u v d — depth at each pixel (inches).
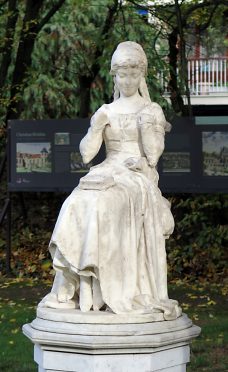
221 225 650.8
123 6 722.2
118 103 332.2
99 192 305.3
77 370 299.1
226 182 602.2
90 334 295.3
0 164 725.3
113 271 304.3
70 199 306.7
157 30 730.8
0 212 717.3
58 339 297.3
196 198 652.7
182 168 604.4
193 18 725.9
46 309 309.1
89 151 331.3
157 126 328.2
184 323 311.4
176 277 634.8
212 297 560.7
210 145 601.3
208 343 446.3
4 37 711.1
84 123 617.6
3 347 447.8
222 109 714.2
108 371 296.7
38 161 625.3
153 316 302.5
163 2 731.4
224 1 650.8
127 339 294.2
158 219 316.8
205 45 927.0
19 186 629.0
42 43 872.3
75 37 871.1
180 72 679.1
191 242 653.9
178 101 685.3
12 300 558.9
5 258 665.6
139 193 313.9
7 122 667.4
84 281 306.8
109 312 303.0
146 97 335.0
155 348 298.0
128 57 326.6
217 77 1028.5
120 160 326.0
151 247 313.3
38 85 862.5
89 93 767.7
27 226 721.6
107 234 302.4
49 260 661.9
